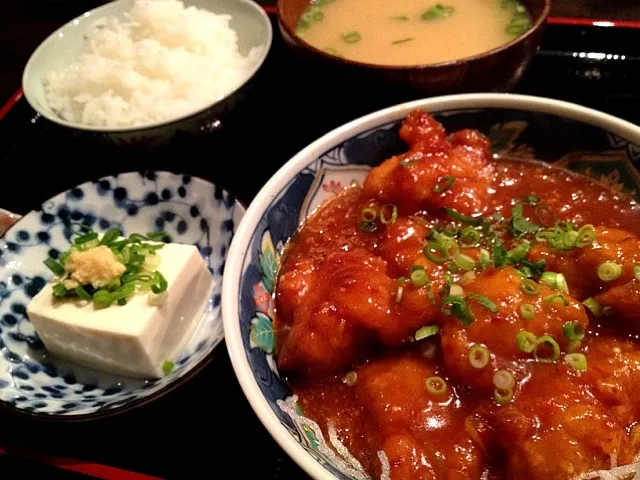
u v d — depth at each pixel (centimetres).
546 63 29
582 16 33
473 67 23
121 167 29
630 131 20
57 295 23
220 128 28
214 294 26
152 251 25
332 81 25
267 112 29
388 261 20
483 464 16
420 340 18
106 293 23
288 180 21
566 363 16
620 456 15
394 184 21
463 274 18
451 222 21
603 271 17
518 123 22
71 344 23
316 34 30
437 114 23
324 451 17
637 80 28
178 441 20
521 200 22
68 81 30
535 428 15
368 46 28
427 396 17
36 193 29
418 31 29
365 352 18
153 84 29
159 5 32
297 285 20
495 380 16
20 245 26
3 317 24
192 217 27
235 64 31
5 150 30
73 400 22
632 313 17
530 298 17
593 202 21
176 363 24
